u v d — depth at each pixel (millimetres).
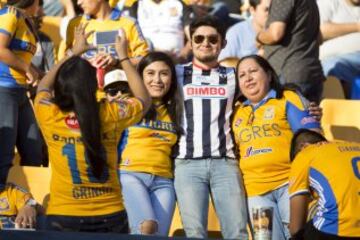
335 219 16578
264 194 19219
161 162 19297
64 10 30984
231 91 19703
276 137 19297
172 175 19469
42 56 25125
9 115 20984
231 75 19828
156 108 19500
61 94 16266
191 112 19531
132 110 16578
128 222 17938
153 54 19609
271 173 19203
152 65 19500
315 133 17734
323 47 27609
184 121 19547
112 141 16453
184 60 26500
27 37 21172
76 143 16297
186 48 26609
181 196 19234
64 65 16391
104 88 19641
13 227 19656
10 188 19875
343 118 24641
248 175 19359
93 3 21250
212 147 19406
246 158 19375
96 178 16406
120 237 15695
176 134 19531
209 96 19625
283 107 19406
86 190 16453
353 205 16516
